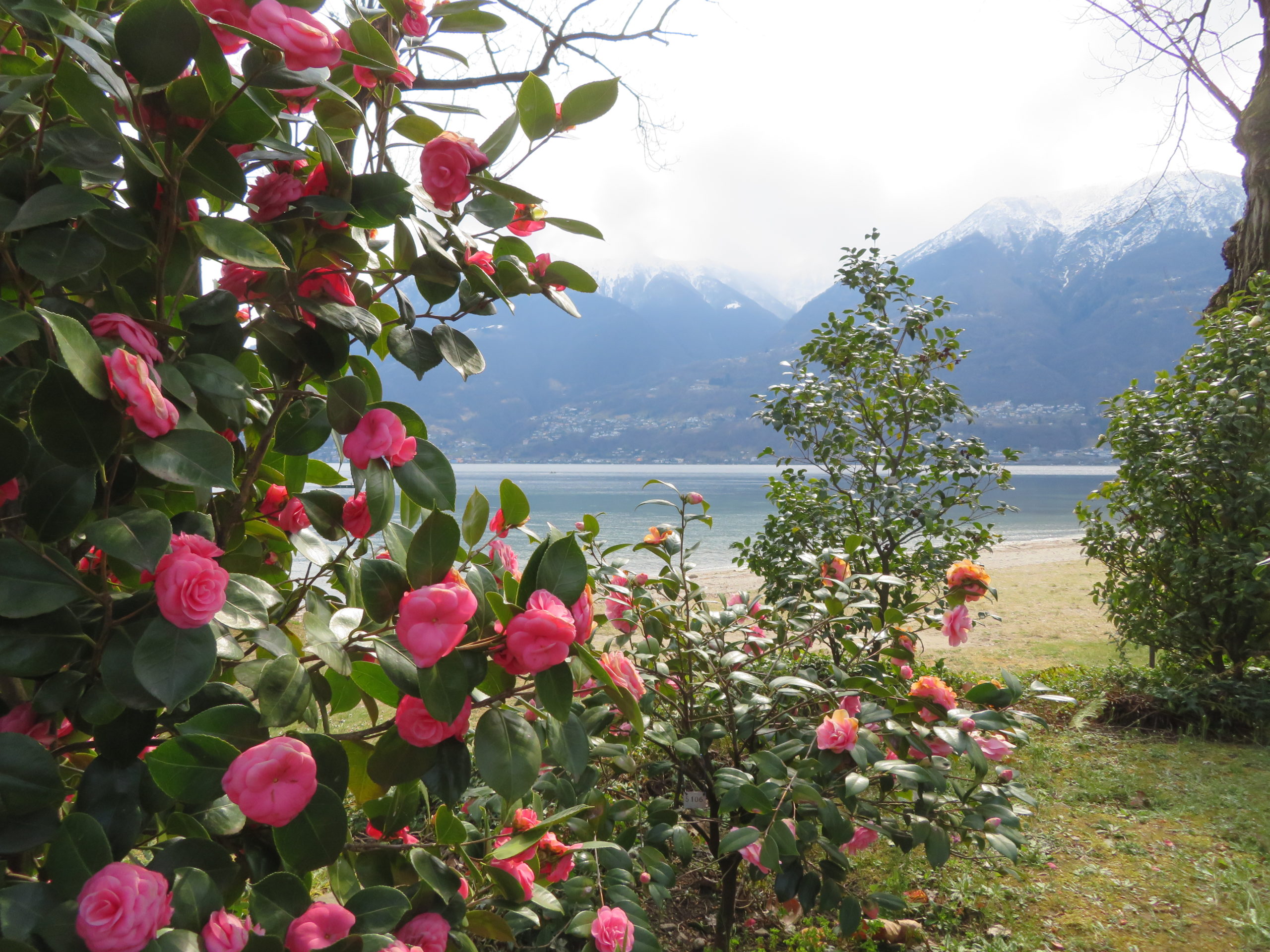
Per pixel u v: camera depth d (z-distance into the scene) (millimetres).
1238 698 5211
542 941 1985
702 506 2789
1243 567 5270
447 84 5211
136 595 857
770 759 2082
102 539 760
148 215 920
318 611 1156
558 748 1189
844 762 2109
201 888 839
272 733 1014
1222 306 7582
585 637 1148
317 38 824
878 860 3318
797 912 2674
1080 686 6086
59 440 762
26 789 760
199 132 870
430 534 1001
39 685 939
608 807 2270
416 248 1284
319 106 1212
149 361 839
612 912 1791
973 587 2693
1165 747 5004
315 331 1104
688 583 2736
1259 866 3346
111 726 871
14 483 872
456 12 1435
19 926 709
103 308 991
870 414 5973
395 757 1106
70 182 880
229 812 1002
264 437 1196
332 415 1075
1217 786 4258
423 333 1212
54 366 759
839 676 2369
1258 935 2828
